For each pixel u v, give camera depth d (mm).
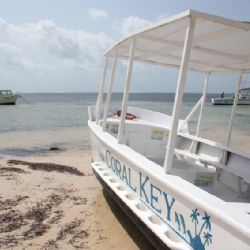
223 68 5562
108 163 4867
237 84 5555
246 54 4395
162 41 3980
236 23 2980
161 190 3248
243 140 18219
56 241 4320
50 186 6758
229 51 4273
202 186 4652
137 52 5062
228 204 2574
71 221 4941
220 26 3129
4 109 43625
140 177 3717
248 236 2160
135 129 6832
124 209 4238
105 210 5363
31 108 47375
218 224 2453
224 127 25562
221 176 5070
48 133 19453
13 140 16266
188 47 2965
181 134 6410
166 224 3191
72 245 4211
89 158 11023
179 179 3125
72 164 9648
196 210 2713
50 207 5512
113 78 5160
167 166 3297
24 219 5027
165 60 5672
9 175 7566
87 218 5043
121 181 4328
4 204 5629
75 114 36062
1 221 4945
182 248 2873
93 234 4512
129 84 4281
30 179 7266
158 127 6816
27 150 13195
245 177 4480
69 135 18516
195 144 6039
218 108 49094
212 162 5109
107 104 5367
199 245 2688
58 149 13461
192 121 28469
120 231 4574
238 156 5004
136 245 4176
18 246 4191
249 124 29625
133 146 6832
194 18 2912
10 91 46094
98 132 5449
